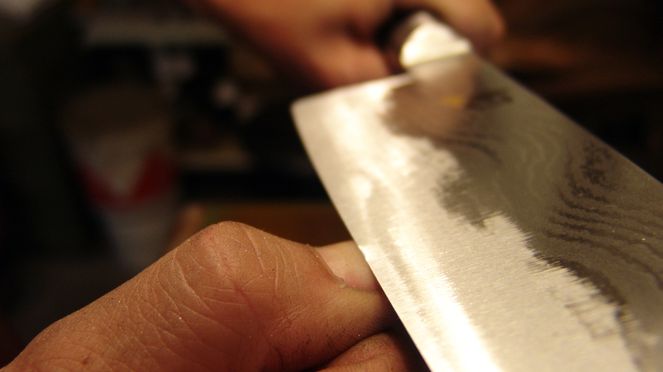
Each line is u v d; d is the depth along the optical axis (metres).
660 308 0.19
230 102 0.55
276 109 0.48
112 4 0.54
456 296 0.20
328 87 0.32
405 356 0.21
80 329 0.20
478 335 0.19
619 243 0.20
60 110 0.53
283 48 0.32
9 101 0.49
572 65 0.40
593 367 0.19
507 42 0.42
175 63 0.55
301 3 0.31
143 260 0.57
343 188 0.23
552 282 0.20
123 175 0.51
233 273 0.20
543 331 0.19
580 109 0.39
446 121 0.25
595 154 0.23
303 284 0.21
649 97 0.38
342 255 0.22
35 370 0.20
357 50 0.31
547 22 0.43
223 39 0.51
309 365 0.21
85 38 0.55
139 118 0.52
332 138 0.25
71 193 0.56
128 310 0.20
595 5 0.43
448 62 0.28
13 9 0.48
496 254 0.21
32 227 0.58
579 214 0.21
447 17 0.30
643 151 0.37
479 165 0.23
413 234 0.21
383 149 0.24
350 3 0.30
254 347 0.20
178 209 0.56
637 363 0.19
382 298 0.21
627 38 0.41
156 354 0.20
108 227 0.56
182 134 0.56
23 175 0.54
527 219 0.21
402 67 0.29
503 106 0.25
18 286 0.57
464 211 0.22
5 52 0.47
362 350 0.21
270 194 0.53
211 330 0.20
